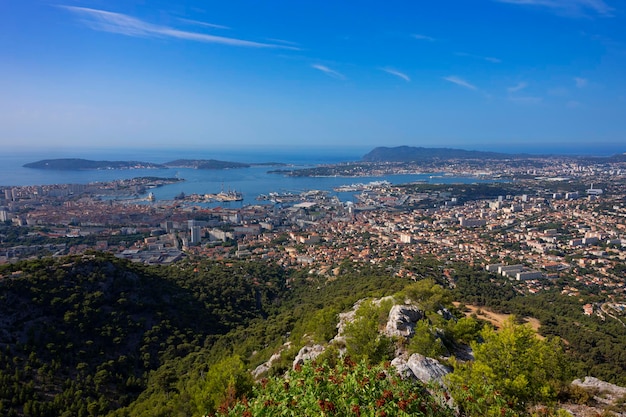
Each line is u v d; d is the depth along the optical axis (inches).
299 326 2474.2
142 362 2372.0
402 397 577.0
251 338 2632.9
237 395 1095.0
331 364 1137.4
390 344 1262.3
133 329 2586.1
